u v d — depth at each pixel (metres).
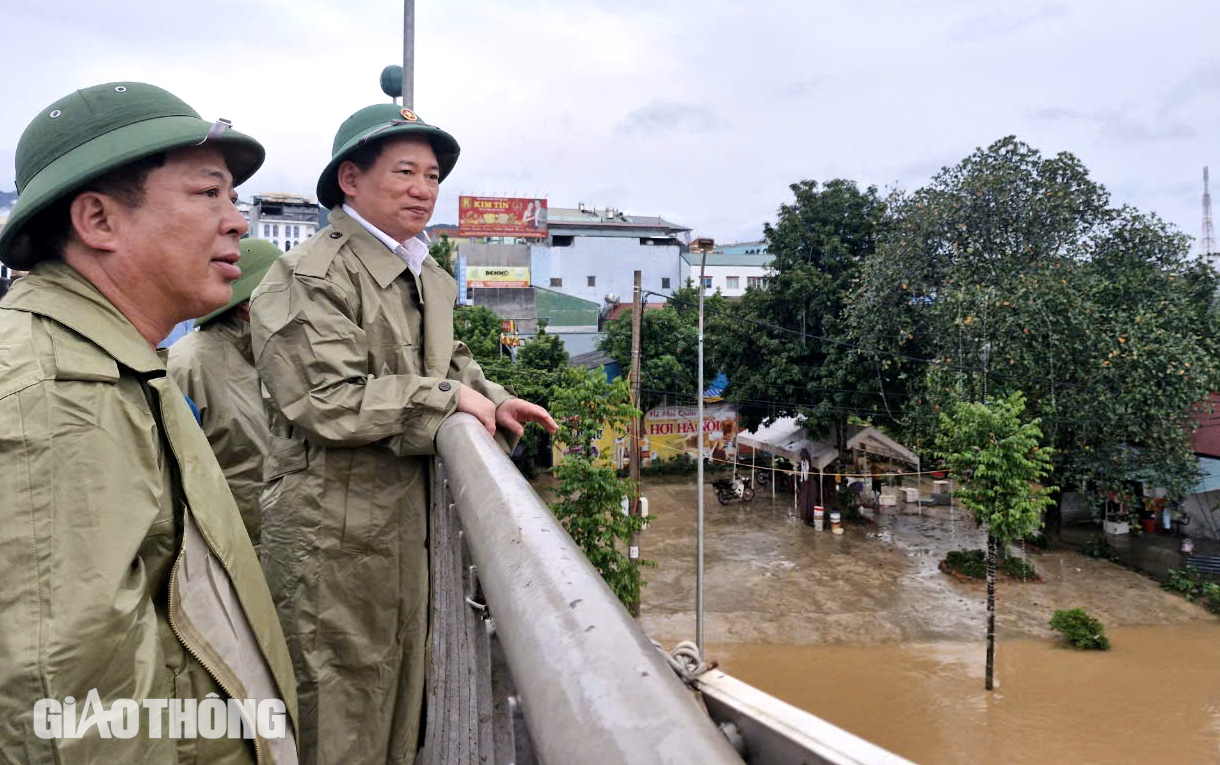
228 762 0.93
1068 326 15.98
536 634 0.56
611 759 0.39
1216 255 19.06
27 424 0.73
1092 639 13.40
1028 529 12.14
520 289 32.16
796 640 13.88
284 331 1.60
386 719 1.73
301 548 1.67
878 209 20.38
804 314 20.78
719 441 27.83
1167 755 10.14
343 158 1.81
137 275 0.97
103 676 0.70
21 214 0.90
